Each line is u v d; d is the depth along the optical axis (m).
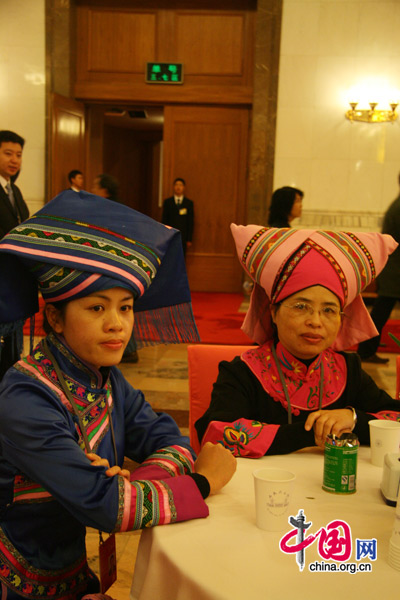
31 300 1.31
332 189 8.75
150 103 9.27
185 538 1.12
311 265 1.61
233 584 0.97
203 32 9.04
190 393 2.04
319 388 1.73
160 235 1.32
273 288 1.67
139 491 1.18
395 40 8.46
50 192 8.78
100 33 9.10
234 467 1.35
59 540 1.30
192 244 9.55
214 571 1.00
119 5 9.05
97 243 1.22
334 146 8.69
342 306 1.67
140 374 4.89
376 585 0.98
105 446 1.33
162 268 1.43
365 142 8.66
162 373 4.95
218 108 9.24
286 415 1.73
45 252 1.19
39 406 1.21
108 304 1.22
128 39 9.10
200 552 1.07
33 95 8.88
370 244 1.69
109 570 1.30
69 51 8.86
